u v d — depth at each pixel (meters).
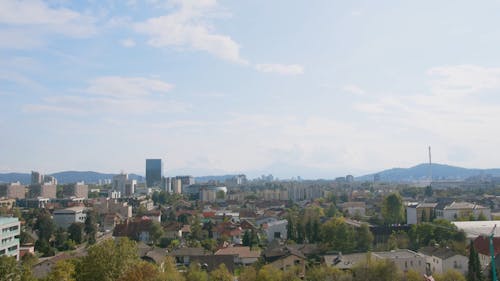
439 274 111.12
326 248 155.62
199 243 183.00
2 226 140.62
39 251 172.50
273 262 126.25
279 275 107.00
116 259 82.31
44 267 118.94
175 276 101.62
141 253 141.25
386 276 101.50
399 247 157.00
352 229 161.00
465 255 127.81
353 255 127.88
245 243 183.25
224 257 137.88
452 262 120.25
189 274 109.88
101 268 80.69
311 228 184.62
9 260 82.56
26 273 85.81
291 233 193.00
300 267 119.56
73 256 128.25
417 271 115.44
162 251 148.12
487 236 135.50
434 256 125.81
